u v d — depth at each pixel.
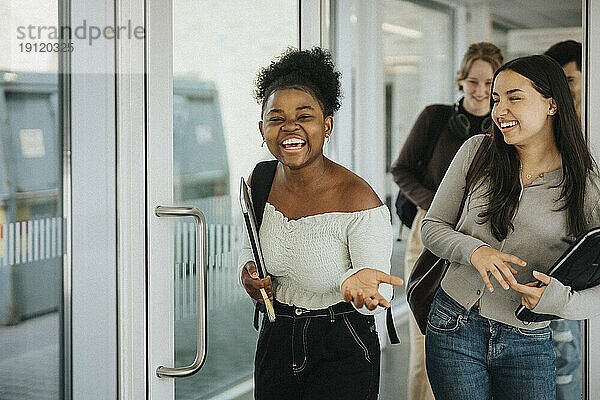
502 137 2.53
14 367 2.05
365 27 4.63
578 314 2.39
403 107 4.55
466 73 4.19
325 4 4.19
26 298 2.07
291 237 2.41
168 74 2.43
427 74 4.41
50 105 2.10
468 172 2.63
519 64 2.49
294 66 2.50
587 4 3.12
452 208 2.67
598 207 2.48
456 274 2.59
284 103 2.40
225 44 3.16
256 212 2.49
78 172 2.18
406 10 4.50
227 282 3.29
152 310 2.39
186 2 2.89
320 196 2.43
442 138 4.23
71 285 2.19
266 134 2.43
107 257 2.28
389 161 4.67
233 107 3.23
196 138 3.00
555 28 3.87
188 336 2.86
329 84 2.50
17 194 2.02
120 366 2.34
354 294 2.27
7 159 1.99
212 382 3.18
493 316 2.51
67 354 2.19
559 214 2.47
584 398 3.22
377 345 2.47
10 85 1.99
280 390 2.47
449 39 4.27
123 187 2.30
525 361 2.51
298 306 2.43
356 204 2.39
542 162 2.52
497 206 2.51
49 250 2.12
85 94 2.18
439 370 2.60
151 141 2.36
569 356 3.57
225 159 3.20
